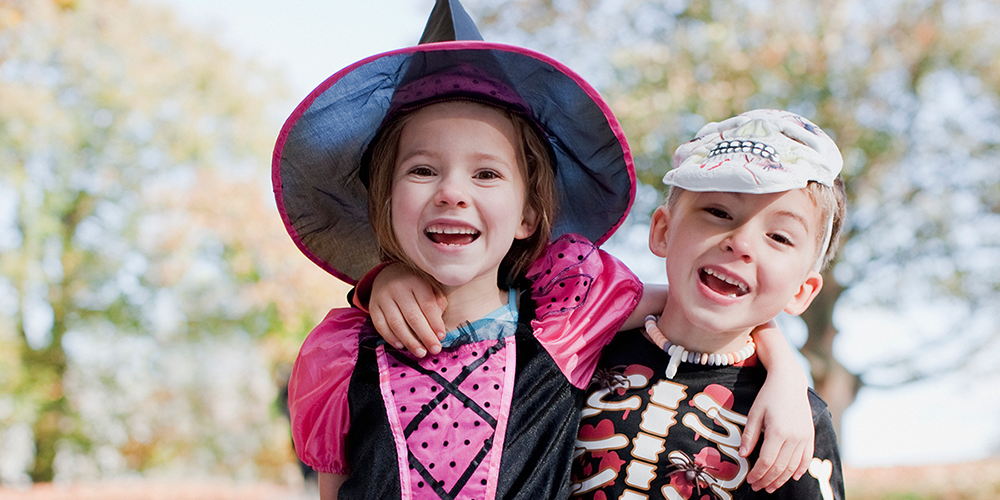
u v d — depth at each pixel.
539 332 1.69
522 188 1.68
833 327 12.68
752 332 1.73
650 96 10.24
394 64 1.61
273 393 15.34
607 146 1.75
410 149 1.61
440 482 1.51
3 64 13.03
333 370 1.68
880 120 10.95
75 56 13.23
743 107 10.33
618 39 11.19
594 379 1.73
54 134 13.31
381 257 1.80
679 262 1.60
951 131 11.27
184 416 15.58
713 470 1.59
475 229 1.57
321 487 1.71
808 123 1.66
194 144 14.07
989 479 9.73
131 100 13.55
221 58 14.44
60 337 14.66
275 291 13.94
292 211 1.81
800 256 1.55
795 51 10.62
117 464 15.29
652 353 1.72
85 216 14.47
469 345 1.64
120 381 15.16
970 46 11.20
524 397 1.61
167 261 14.33
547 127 1.76
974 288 11.94
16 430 14.70
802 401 1.55
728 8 11.05
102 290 14.65
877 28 11.20
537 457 1.57
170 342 15.13
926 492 9.47
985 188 11.52
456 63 1.62
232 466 15.70
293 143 1.72
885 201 11.62
